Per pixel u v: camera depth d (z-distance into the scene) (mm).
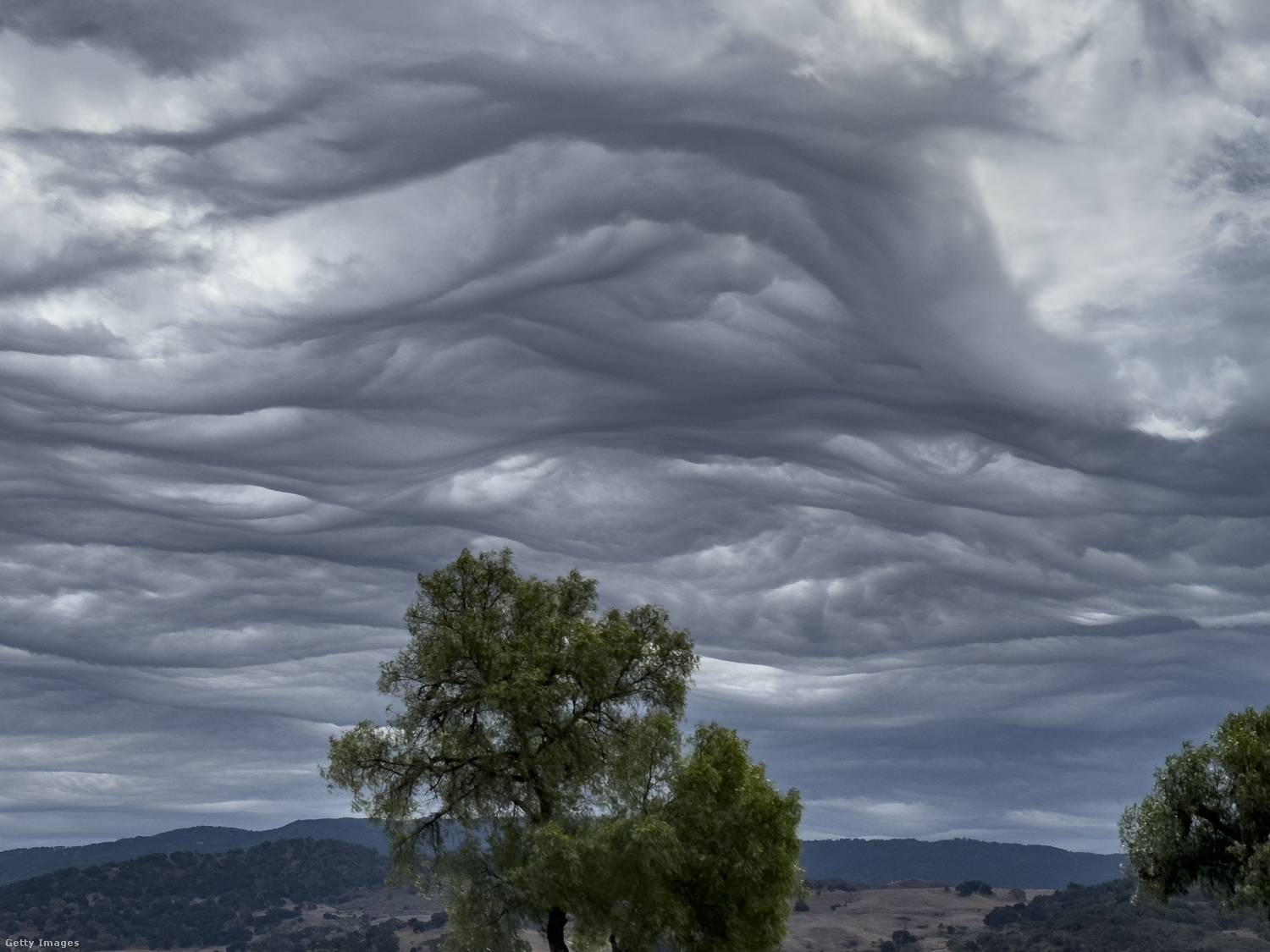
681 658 51344
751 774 47250
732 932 45312
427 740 49656
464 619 49750
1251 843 51031
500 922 49875
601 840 44688
